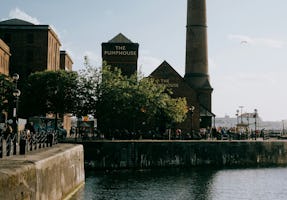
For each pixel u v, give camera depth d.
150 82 72.25
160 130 78.44
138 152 62.91
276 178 56.41
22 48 92.38
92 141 61.16
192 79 93.12
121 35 86.31
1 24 92.44
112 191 42.69
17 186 20.30
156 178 53.47
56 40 104.69
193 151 66.75
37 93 68.25
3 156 27.03
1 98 68.62
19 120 48.25
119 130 73.25
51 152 32.78
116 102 68.06
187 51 94.62
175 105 74.25
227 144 69.56
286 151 76.06
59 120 80.88
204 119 90.25
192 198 40.84
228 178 55.44
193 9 94.62
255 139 77.81
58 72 69.62
